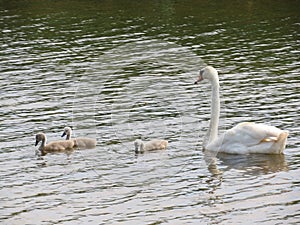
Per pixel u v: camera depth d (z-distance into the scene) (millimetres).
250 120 21719
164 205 16453
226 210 16109
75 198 16844
